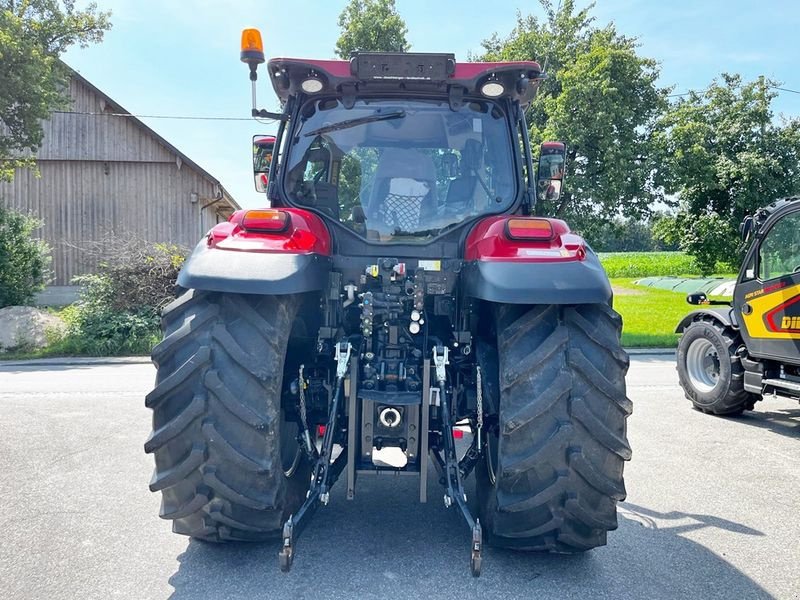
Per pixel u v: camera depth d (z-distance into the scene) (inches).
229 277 104.6
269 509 107.8
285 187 143.3
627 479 175.0
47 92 689.6
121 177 940.6
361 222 138.6
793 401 295.4
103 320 572.4
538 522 110.1
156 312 583.2
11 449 201.5
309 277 108.6
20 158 734.5
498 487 109.0
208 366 105.6
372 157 141.8
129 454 195.8
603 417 106.0
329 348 129.6
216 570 118.0
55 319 646.5
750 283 243.4
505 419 104.3
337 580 114.3
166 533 135.0
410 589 111.3
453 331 132.1
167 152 941.2
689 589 113.0
